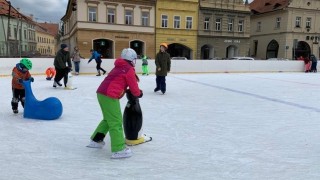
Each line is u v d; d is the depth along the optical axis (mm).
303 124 6156
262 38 49781
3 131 5316
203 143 4777
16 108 6664
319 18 45625
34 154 4191
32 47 59562
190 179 3428
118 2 34594
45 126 5688
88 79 15305
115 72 4078
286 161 4023
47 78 14148
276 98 9820
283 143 4828
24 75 6461
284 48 44812
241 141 4910
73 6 21438
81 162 3920
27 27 55688
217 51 40281
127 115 4605
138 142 4676
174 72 20406
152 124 5980
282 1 45875
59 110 6270
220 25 40125
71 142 4754
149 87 12352
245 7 40875
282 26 45125
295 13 44312
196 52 39188
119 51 35375
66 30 53906
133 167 3766
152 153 4293
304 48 45812
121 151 4066
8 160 3955
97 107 7691
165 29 37188
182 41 38250
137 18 35812
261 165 3877
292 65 23984
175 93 10680
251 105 8414
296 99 9648
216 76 18719
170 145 4656
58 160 3980
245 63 22469
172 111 7371
